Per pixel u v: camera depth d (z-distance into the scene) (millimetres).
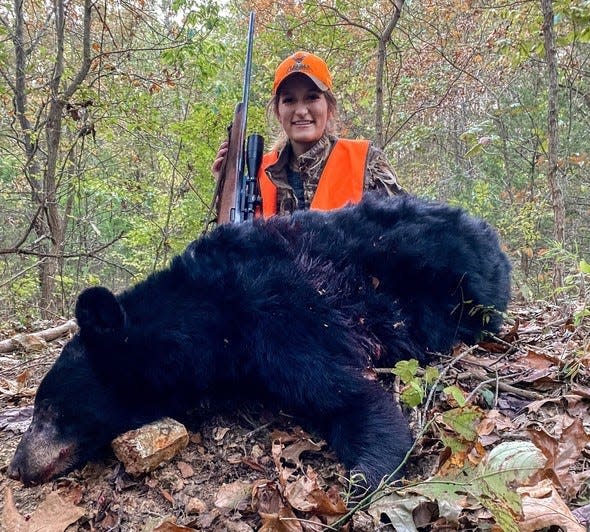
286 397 890
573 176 4008
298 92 1555
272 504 737
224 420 947
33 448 848
